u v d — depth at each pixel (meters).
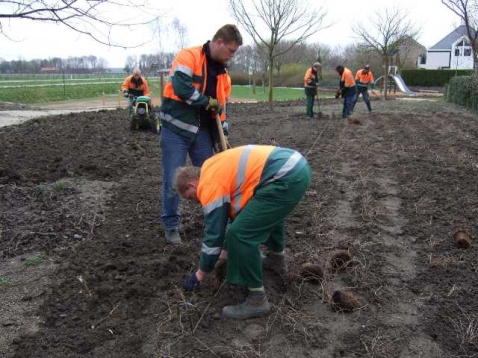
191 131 4.67
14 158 8.20
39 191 6.39
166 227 4.84
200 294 3.92
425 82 41.00
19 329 3.54
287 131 12.24
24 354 3.26
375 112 17.47
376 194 6.59
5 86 39.28
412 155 9.12
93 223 5.41
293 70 48.75
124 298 3.87
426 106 20.12
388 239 5.09
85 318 3.64
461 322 3.61
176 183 3.54
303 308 3.78
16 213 5.67
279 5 18.08
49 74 73.88
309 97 15.49
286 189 3.34
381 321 3.62
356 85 16.62
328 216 5.72
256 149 3.48
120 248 4.78
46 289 4.04
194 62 4.41
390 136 11.46
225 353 3.24
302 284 4.04
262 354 3.26
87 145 9.73
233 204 3.45
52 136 10.88
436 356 3.27
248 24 18.84
